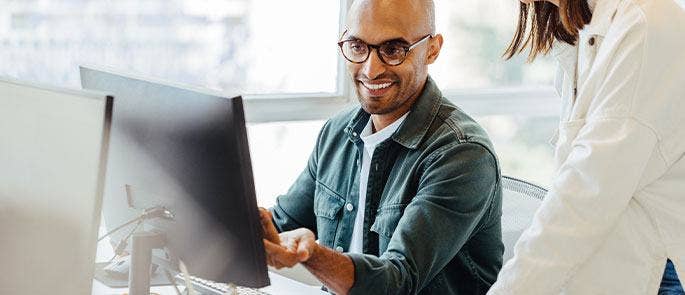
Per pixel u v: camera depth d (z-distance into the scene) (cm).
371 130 211
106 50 247
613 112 167
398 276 173
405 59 198
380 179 203
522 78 338
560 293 179
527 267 167
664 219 176
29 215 131
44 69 239
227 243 142
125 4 248
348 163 214
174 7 256
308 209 226
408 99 202
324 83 291
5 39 232
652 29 165
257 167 279
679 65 166
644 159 167
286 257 156
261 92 278
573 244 165
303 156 288
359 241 207
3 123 134
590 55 181
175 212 149
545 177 348
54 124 127
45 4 236
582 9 181
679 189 174
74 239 126
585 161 166
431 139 197
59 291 129
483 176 190
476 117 327
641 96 165
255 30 273
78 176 124
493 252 202
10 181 133
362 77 201
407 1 198
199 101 136
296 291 196
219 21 265
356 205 209
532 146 344
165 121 143
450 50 321
